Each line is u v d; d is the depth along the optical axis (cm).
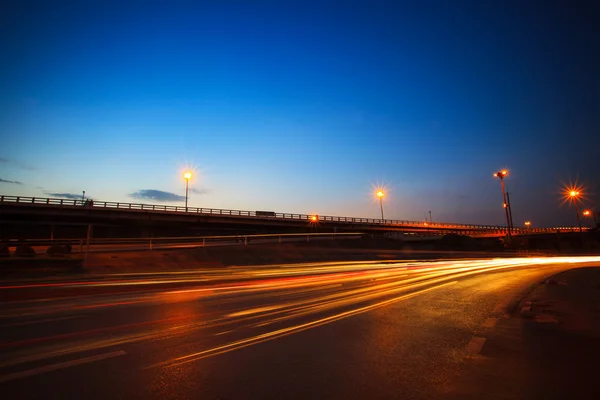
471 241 5466
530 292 1280
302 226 6875
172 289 1370
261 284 1556
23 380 449
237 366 512
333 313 911
